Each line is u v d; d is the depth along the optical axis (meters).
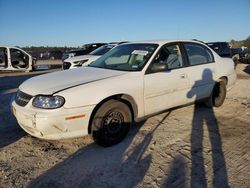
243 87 9.86
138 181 3.29
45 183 3.22
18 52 15.87
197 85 5.48
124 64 4.84
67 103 3.72
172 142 4.42
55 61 30.14
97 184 3.21
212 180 3.32
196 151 4.11
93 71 4.62
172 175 3.43
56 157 3.87
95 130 4.00
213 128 5.10
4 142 4.34
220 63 6.20
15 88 9.60
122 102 4.21
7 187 3.13
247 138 4.64
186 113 5.99
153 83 4.59
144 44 5.16
